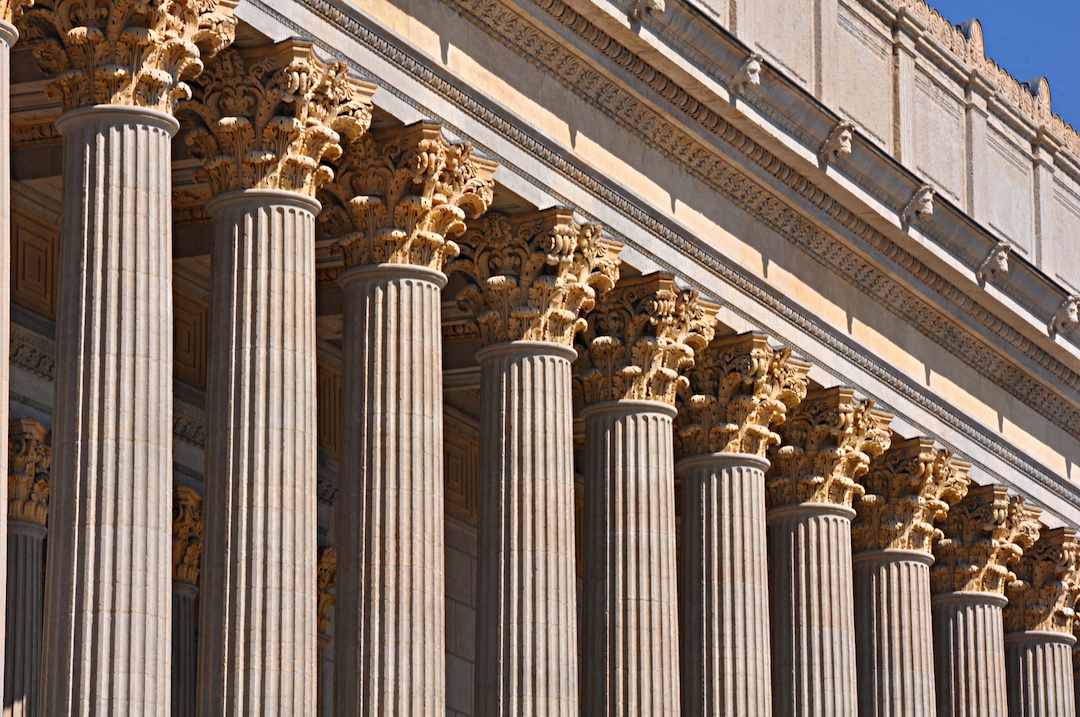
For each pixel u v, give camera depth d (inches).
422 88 2413.9
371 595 2282.2
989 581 3617.1
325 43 2276.1
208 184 2445.9
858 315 3277.6
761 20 3080.7
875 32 3408.0
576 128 2684.5
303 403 2162.9
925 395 3425.2
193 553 2805.1
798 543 3132.4
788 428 3174.2
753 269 3011.8
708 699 2874.0
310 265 2197.3
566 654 2522.1
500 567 2527.1
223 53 2196.1
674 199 2864.2
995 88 3735.2
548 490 2546.8
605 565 2716.5
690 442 2965.1
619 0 2659.9
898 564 3351.4
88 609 1913.1
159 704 1929.1
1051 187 3946.9
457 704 3235.7
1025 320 3609.7
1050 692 3831.2
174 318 2800.2
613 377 2763.3
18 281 2578.7
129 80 2010.3
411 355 2351.1
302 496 2145.7
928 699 3326.8
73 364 1969.7
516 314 2573.8
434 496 2335.1
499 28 2551.7
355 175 2390.5
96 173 1996.8
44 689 1915.6
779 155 2987.2
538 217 2591.0
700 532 2928.2
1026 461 3740.2
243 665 2082.9
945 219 3346.5
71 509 1939.0
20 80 2324.1
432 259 2390.5
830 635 3100.4
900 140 3415.4
